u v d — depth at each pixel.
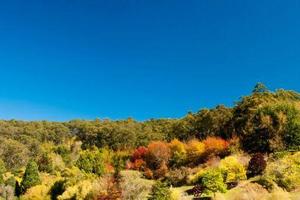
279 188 25.92
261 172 30.11
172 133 71.06
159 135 76.75
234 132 50.25
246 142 43.12
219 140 45.78
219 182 26.42
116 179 31.59
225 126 58.41
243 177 29.84
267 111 42.66
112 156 64.31
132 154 59.66
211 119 61.56
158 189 25.64
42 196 39.34
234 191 27.09
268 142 40.12
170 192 25.91
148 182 36.41
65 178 40.25
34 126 109.81
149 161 52.31
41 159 59.12
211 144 45.09
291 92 61.50
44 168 56.31
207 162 41.44
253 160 30.73
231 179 29.70
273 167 28.64
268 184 26.59
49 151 75.62
